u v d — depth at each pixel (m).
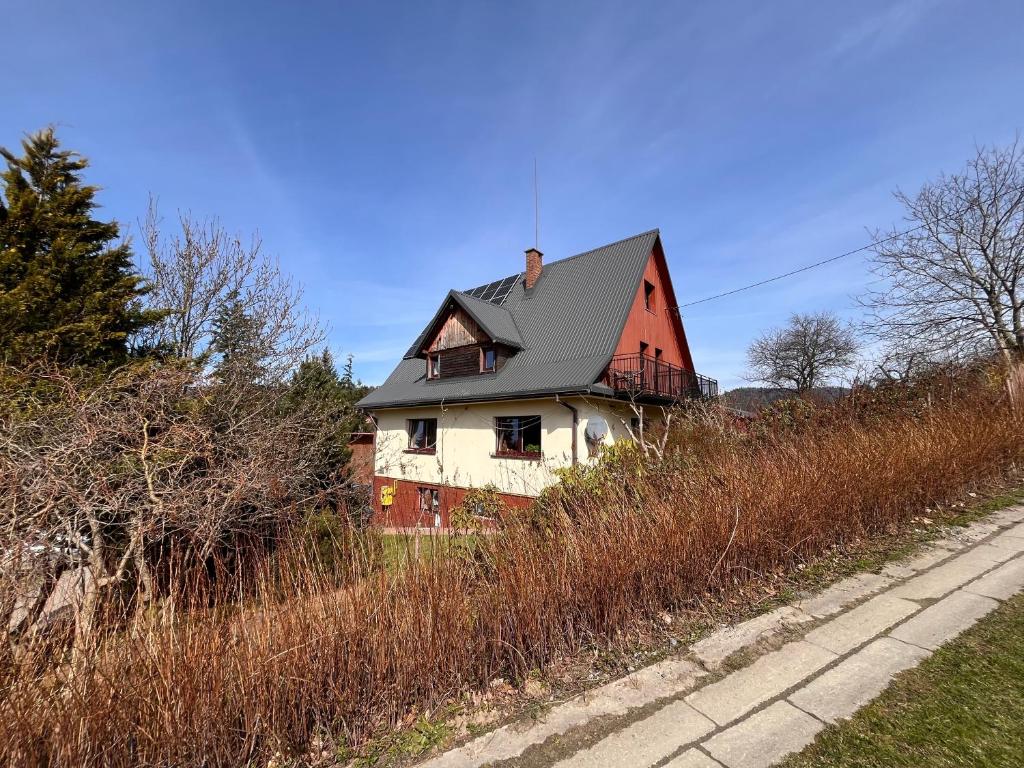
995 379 8.18
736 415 8.71
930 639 2.69
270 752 1.98
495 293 17.64
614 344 11.64
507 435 12.24
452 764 1.93
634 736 2.04
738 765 1.83
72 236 7.50
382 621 2.29
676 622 3.10
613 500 3.64
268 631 2.07
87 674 1.75
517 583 2.67
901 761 1.79
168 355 8.84
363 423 16.84
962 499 5.39
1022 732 1.90
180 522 2.90
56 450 2.87
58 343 6.35
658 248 15.60
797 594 3.45
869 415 6.84
